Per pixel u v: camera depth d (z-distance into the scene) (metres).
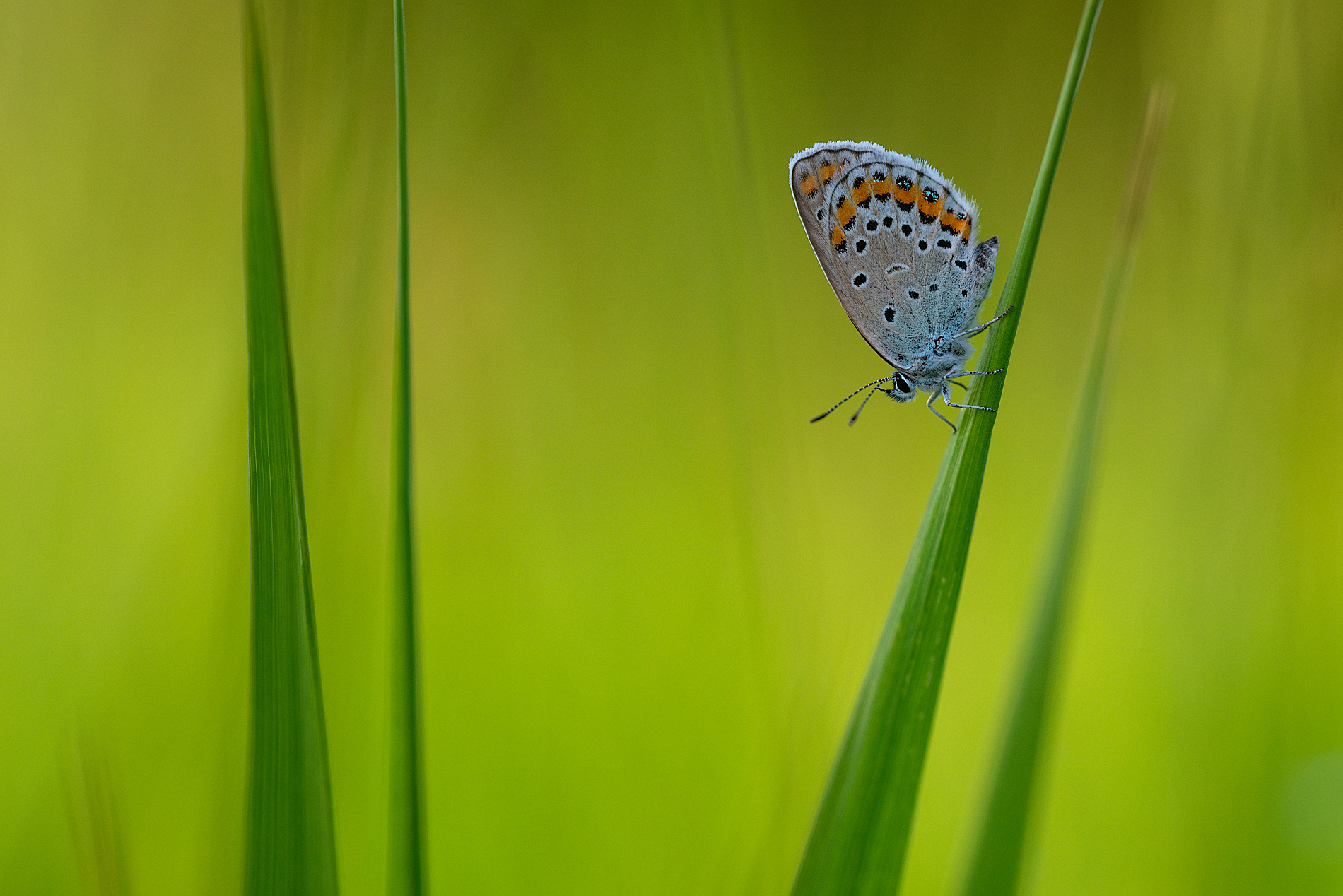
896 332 0.38
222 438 0.37
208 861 0.37
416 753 0.36
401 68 0.36
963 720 0.39
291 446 0.35
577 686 0.39
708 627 0.39
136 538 0.38
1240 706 0.38
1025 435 0.40
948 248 0.38
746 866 0.37
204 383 0.39
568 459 0.40
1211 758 0.38
